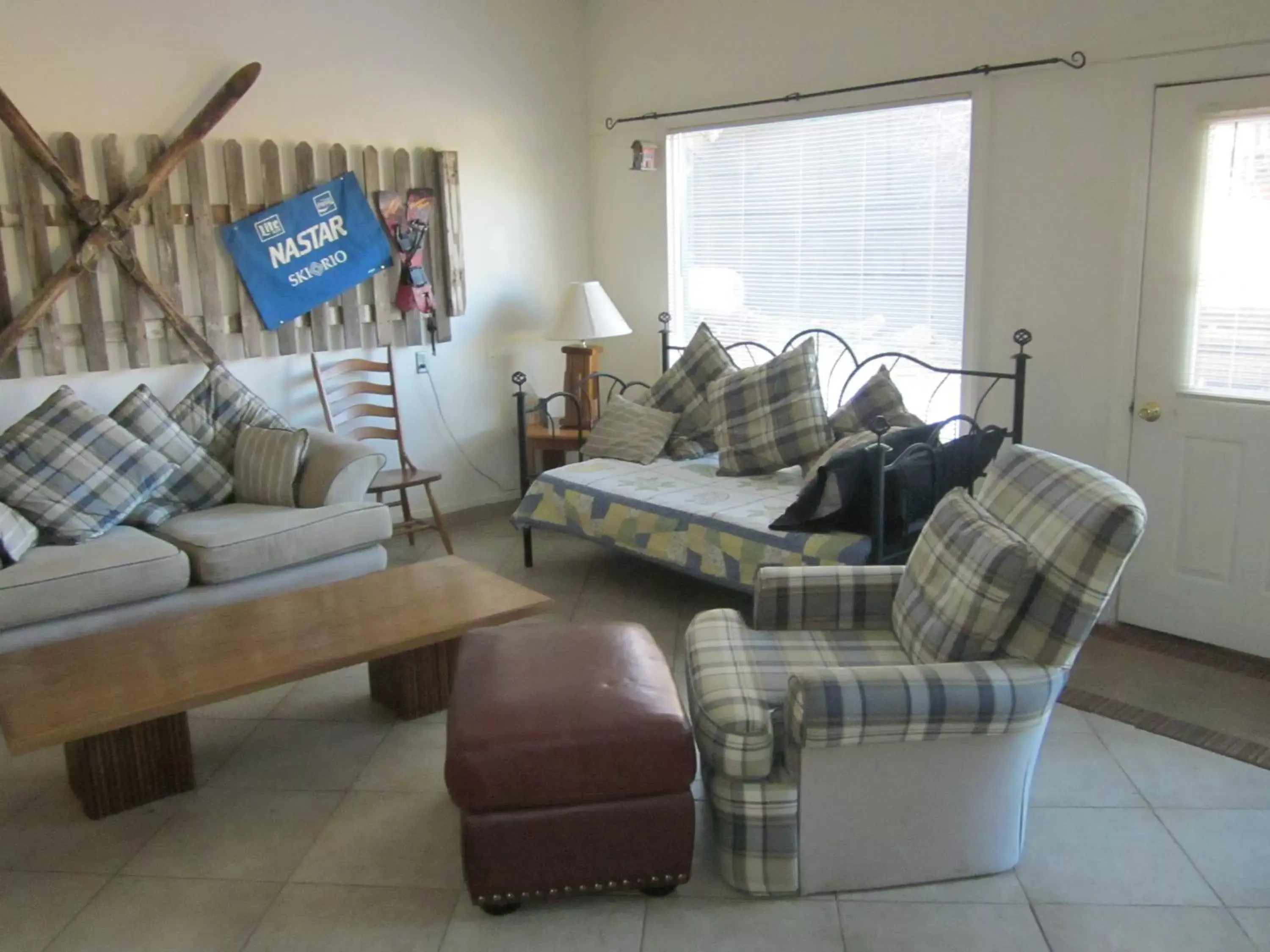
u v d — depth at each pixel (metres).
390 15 4.81
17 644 3.27
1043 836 2.55
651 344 5.56
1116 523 2.15
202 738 3.14
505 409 5.55
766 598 2.74
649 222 5.41
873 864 2.33
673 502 3.95
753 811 2.27
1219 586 3.60
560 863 2.24
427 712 3.26
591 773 2.21
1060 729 3.06
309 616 3.03
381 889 2.41
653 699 2.32
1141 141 3.55
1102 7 3.60
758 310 5.04
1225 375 3.49
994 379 4.09
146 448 3.88
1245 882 2.36
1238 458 3.49
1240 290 3.41
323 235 4.70
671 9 5.07
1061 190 3.80
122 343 4.23
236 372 4.56
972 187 4.03
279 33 4.49
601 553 4.88
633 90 5.36
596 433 4.77
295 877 2.46
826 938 2.21
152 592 3.50
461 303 5.23
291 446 4.09
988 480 2.68
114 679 2.61
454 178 5.10
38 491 3.61
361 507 4.00
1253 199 3.34
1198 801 2.69
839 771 2.25
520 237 5.45
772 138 4.81
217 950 2.22
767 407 4.28
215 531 3.72
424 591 3.23
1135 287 3.64
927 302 4.34
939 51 4.08
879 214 4.45
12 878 2.48
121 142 4.14
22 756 3.02
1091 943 2.18
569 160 5.59
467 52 5.10
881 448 3.28
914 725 2.18
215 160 4.38
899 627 2.62
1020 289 3.98
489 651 2.55
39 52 3.91
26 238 3.95
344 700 3.39
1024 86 3.84
